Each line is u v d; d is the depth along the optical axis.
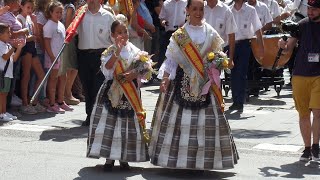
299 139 11.97
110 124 9.40
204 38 9.23
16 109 14.65
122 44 9.42
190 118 9.13
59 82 14.86
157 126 9.43
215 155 9.14
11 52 13.28
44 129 12.77
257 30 15.05
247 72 16.31
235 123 13.67
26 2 14.09
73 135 12.25
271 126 13.32
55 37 14.30
